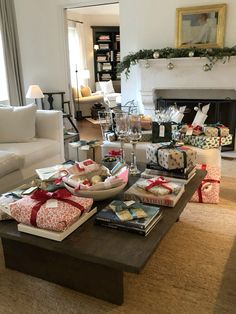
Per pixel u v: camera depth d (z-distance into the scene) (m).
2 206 1.52
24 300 1.52
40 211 1.39
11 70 5.23
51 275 1.62
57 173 1.87
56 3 4.92
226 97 4.26
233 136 4.15
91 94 7.85
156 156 2.01
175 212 1.57
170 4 4.14
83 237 1.37
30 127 3.05
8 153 2.57
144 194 1.68
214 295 1.53
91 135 5.48
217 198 2.54
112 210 1.50
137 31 4.44
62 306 1.48
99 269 1.46
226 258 1.82
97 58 8.41
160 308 1.46
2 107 3.13
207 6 3.94
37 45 5.24
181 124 2.68
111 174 1.85
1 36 5.02
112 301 1.49
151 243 1.31
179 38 4.18
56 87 5.37
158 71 4.27
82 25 7.93
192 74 4.11
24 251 1.66
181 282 1.63
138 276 1.67
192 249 1.92
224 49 3.79
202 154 2.46
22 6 5.10
